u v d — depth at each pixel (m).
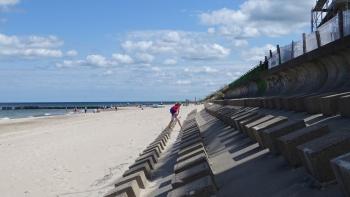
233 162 11.19
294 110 14.25
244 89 45.88
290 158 7.77
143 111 101.69
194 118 39.91
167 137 27.97
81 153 26.58
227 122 19.61
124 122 58.16
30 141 37.38
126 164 20.88
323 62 17.11
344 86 14.62
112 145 30.08
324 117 10.82
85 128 50.59
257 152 10.77
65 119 80.56
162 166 16.77
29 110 195.38
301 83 21.17
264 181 8.30
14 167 22.45
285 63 22.28
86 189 16.03
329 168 6.18
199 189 8.06
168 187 12.62
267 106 18.52
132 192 11.71
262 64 34.06
